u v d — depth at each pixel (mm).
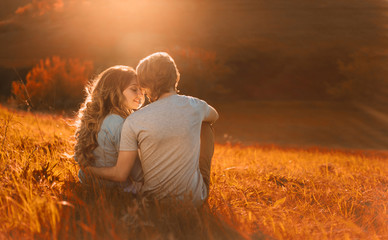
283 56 88938
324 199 3402
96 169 2561
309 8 125500
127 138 2439
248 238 2096
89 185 2658
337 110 52625
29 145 3994
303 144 32156
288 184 4055
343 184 4363
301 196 3514
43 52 83125
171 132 2404
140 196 2480
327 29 107562
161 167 2467
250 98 66562
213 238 2090
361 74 69438
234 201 2961
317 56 88500
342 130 40406
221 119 46000
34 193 2436
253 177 4430
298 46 95312
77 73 34375
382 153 20234
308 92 71688
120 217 2252
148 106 2473
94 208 2225
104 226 2043
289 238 2211
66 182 2750
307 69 81625
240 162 6441
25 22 108000
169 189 2504
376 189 3975
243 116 47844
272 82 75875
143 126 2396
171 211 2307
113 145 2643
